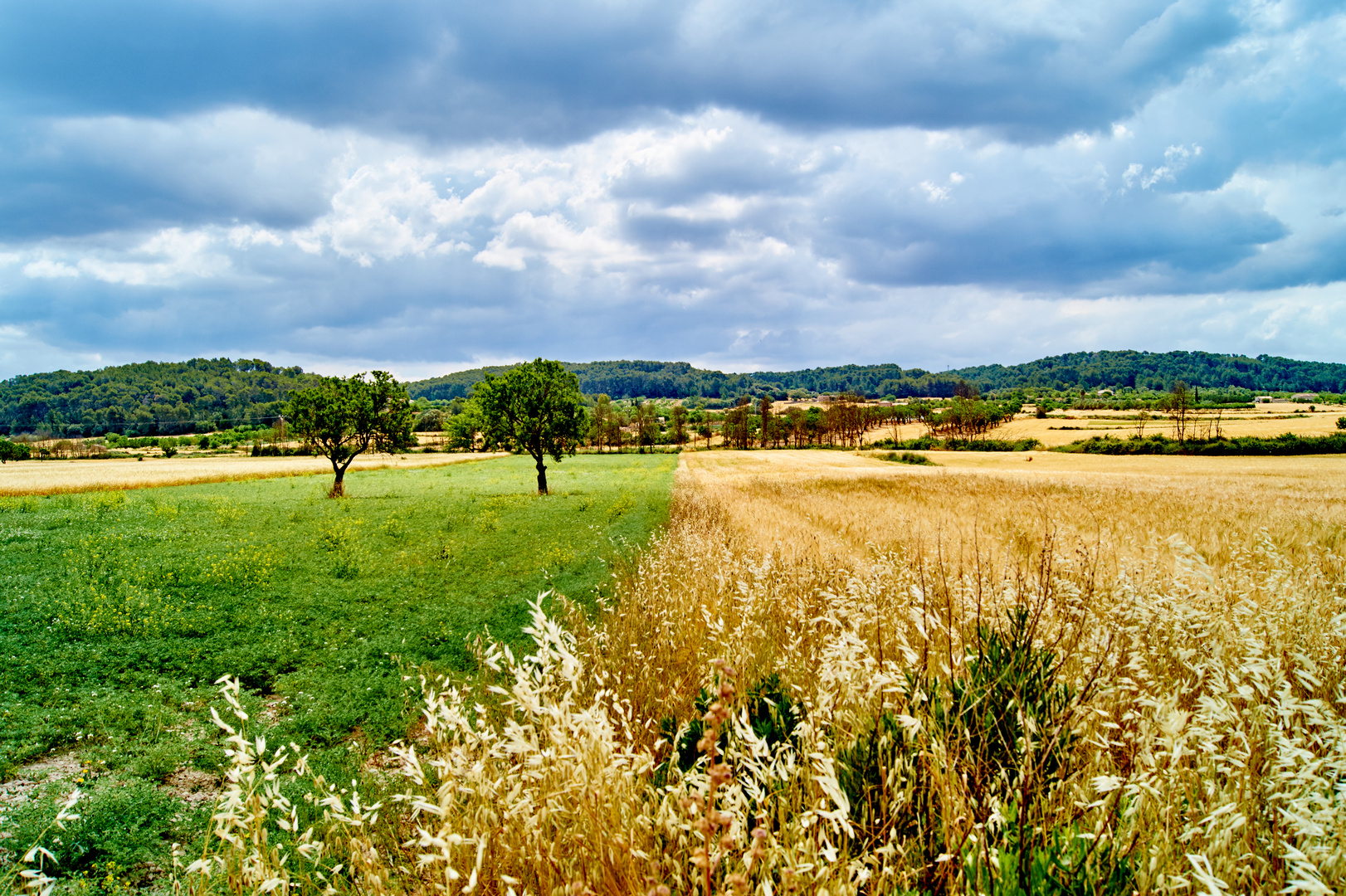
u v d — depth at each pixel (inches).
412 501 1218.0
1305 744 127.3
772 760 120.5
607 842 100.0
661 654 250.7
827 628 272.4
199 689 307.4
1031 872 97.8
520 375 1453.0
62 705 281.6
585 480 1923.0
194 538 711.1
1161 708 128.3
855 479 1732.3
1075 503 954.1
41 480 1724.9
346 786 210.7
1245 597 236.1
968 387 7121.1
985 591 228.8
